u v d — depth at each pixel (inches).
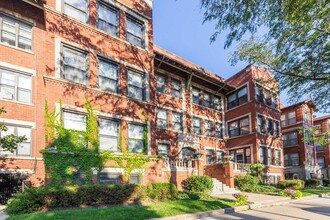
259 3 303.4
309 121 1409.9
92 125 546.9
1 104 561.6
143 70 676.7
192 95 1018.1
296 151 1358.3
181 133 923.4
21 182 549.3
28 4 637.9
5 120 558.9
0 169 534.3
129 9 678.5
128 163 582.2
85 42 578.2
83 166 516.7
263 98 1088.8
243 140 1048.2
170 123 898.7
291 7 289.3
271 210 494.6
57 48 535.8
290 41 341.7
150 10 738.2
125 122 608.7
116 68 629.6
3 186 530.9
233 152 1090.1
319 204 588.4
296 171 1328.7
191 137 953.5
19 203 373.7
